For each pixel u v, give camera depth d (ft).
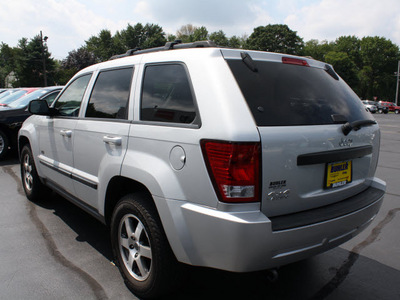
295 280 9.73
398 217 14.93
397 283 9.69
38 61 197.67
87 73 11.73
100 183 9.53
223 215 6.53
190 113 7.39
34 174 14.82
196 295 8.87
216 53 7.60
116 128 9.18
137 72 9.32
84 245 11.51
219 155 6.60
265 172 6.70
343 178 8.34
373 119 9.61
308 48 284.82
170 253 7.75
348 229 7.96
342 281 9.73
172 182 7.35
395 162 28.40
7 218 13.75
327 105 8.34
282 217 7.10
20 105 26.30
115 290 8.94
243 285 9.40
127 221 8.69
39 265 10.12
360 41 288.71
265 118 6.95
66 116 11.97
